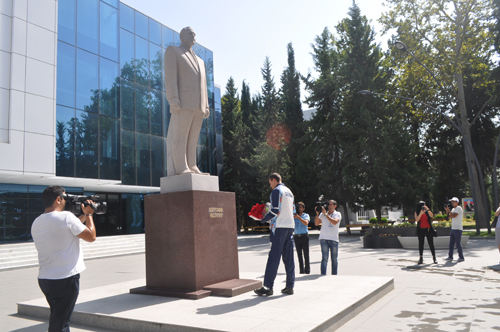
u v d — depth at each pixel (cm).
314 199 3412
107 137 2283
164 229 638
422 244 1097
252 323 427
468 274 887
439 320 500
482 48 3028
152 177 2709
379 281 701
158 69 2875
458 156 3419
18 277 1200
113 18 2411
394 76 3294
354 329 467
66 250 357
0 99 1747
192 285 597
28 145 1820
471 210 4422
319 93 3219
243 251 1842
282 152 3644
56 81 1997
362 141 2872
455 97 3328
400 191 2759
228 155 4403
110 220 2686
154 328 450
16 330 511
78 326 506
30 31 1870
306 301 539
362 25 3180
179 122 685
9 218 1995
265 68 4634
